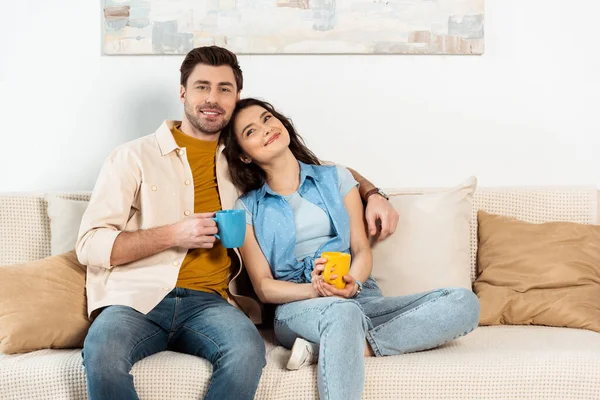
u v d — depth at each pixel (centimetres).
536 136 267
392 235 234
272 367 190
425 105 265
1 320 194
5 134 261
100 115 262
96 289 205
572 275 227
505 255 236
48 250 239
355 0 259
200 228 198
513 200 251
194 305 203
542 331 216
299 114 264
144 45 258
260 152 221
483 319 225
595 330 216
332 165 237
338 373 178
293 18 259
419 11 261
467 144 267
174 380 183
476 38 261
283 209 224
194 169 221
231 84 222
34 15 258
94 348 177
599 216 249
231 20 258
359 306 192
